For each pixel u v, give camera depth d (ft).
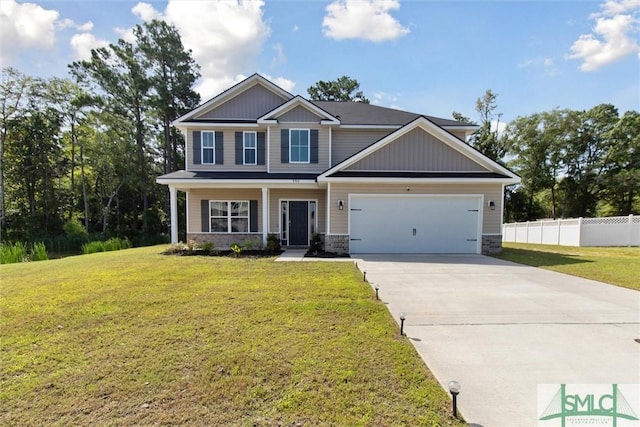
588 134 107.86
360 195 39.63
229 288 21.49
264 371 10.55
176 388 9.59
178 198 99.09
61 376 10.30
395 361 11.28
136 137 87.45
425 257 36.94
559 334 14.07
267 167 47.55
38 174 80.12
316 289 21.33
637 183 94.63
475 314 16.75
